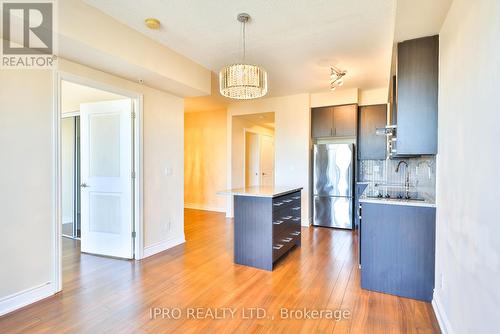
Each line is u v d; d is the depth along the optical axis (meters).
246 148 7.59
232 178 6.10
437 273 2.22
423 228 2.35
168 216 3.82
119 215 3.43
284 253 3.45
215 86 4.46
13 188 2.18
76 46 2.27
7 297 2.15
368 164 5.14
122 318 2.09
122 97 3.48
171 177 3.86
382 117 4.91
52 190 2.44
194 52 3.19
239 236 3.21
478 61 1.37
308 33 2.71
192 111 6.90
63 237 4.34
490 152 1.21
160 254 3.56
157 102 3.61
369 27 2.59
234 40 2.87
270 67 3.67
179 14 2.38
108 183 3.48
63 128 4.72
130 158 3.35
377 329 1.95
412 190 3.46
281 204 3.32
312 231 4.81
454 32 1.80
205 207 6.91
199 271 3.00
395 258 2.45
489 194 1.22
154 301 2.35
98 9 2.31
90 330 1.94
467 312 1.50
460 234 1.63
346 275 2.89
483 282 1.28
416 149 2.37
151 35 2.77
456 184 1.73
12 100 2.18
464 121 1.58
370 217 2.54
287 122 5.31
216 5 2.24
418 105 2.37
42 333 1.90
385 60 3.42
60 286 2.51
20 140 2.22
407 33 2.28
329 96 5.06
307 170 5.13
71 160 4.69
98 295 2.45
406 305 2.28
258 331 1.93
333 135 5.11
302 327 1.98
